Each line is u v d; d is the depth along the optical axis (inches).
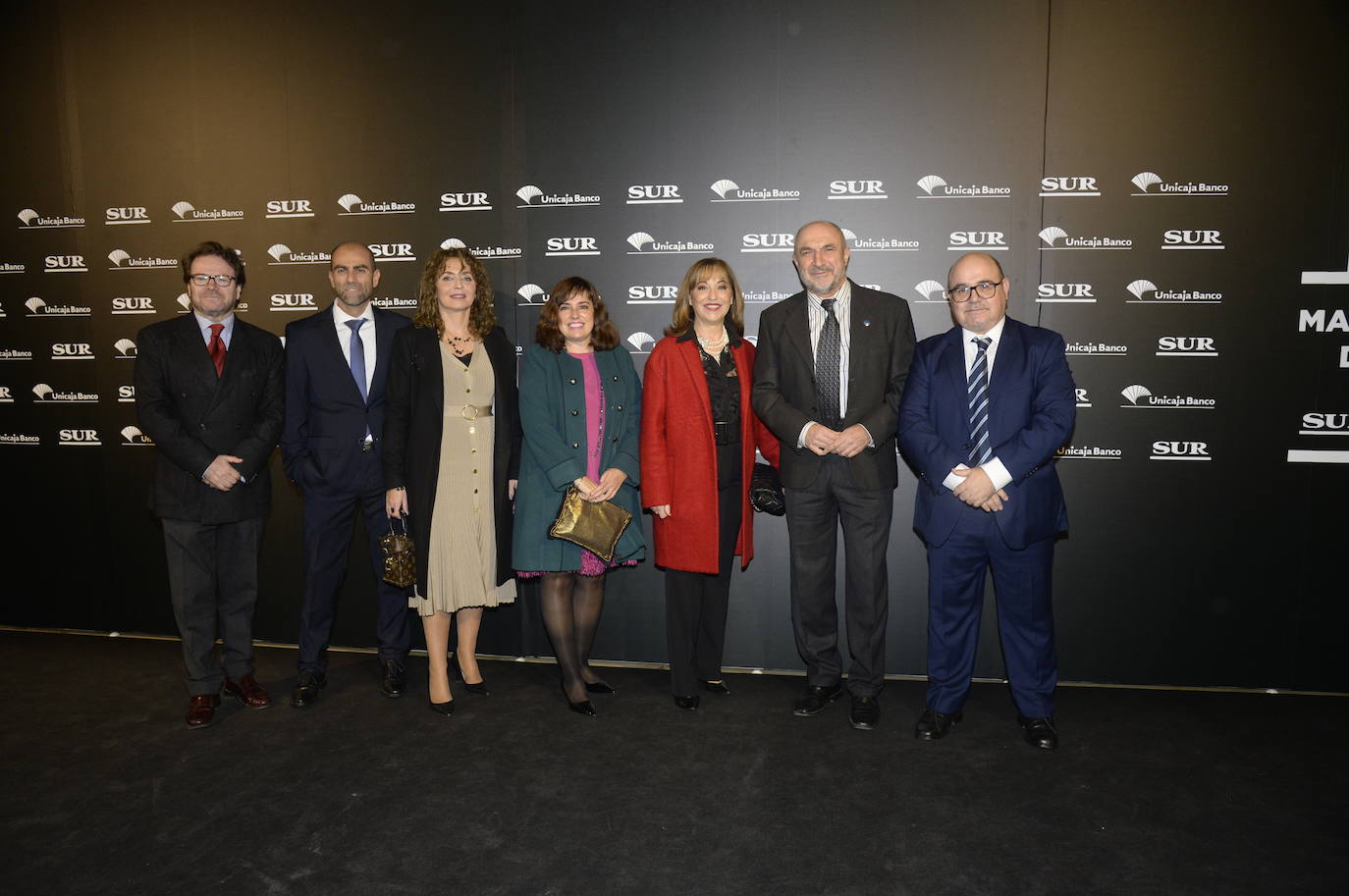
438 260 114.9
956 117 126.7
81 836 85.7
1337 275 121.6
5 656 142.1
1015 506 103.3
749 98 130.6
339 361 120.0
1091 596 129.2
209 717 113.9
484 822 88.2
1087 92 124.2
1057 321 127.0
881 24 127.0
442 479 113.3
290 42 140.9
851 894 75.9
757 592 135.6
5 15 148.2
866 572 112.9
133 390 149.4
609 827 87.2
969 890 76.4
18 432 153.6
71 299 150.0
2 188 150.6
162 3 144.0
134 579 152.3
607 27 132.8
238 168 143.6
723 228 132.6
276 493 146.6
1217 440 125.4
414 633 145.7
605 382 116.4
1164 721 115.0
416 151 138.9
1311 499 124.5
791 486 114.2
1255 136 121.9
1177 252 124.3
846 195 129.6
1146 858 81.5
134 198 146.9
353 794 94.3
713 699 123.0
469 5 135.9
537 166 135.9
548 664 139.0
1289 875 78.6
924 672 133.5
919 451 106.6
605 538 110.6
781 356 114.6
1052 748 105.5
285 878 78.4
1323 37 119.8
